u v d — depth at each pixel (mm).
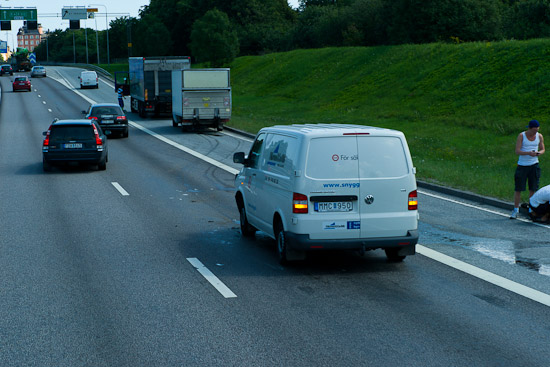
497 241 10125
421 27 55469
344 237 8227
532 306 6840
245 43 94750
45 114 41438
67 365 5227
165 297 7168
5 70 96125
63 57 194875
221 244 9992
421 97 37312
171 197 14500
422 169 18469
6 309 6723
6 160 21578
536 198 11688
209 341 5770
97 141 18672
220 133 31031
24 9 61906
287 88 53844
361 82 45906
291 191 8266
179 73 31328
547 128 25609
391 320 6367
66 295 7242
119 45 144125
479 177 16953
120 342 5754
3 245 9859
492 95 32656
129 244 9953
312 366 5195
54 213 12570
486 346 5660
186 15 112125
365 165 8250
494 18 54812
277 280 7906
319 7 92938
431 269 8445
